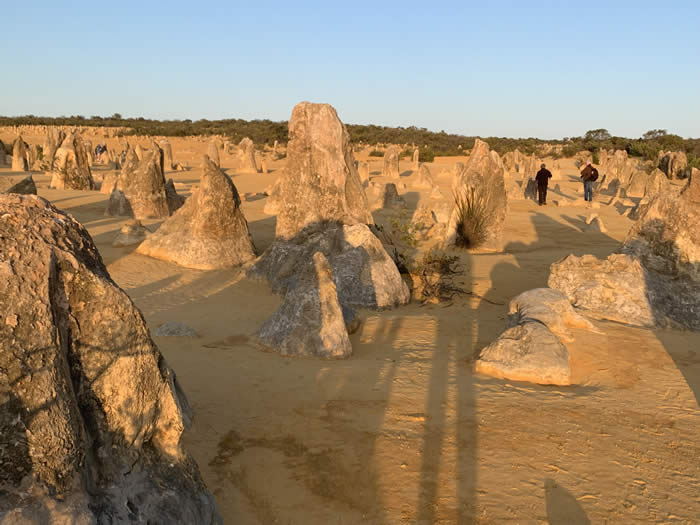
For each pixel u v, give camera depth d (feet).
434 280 33.60
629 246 30.27
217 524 10.29
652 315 27.30
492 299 31.01
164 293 29.53
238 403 16.20
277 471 12.85
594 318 27.20
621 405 17.06
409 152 218.18
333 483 12.46
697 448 14.57
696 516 11.71
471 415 15.93
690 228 28.48
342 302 28.68
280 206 35.22
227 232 36.68
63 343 9.02
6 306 8.34
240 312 26.81
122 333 9.61
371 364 19.94
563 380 18.72
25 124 283.79
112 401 9.45
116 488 9.12
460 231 46.24
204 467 12.85
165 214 56.54
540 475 13.00
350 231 30.99
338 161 35.24
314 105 34.94
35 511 7.77
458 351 21.90
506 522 11.28
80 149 75.87
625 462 13.74
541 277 35.99
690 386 18.86
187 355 19.99
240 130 276.82
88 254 10.13
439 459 13.55
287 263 32.12
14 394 8.06
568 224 59.88
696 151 192.65
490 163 45.96
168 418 10.26
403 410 16.10
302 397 16.78
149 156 55.67
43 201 10.08
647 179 96.68
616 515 11.64
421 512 11.53
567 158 218.18
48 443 8.16
